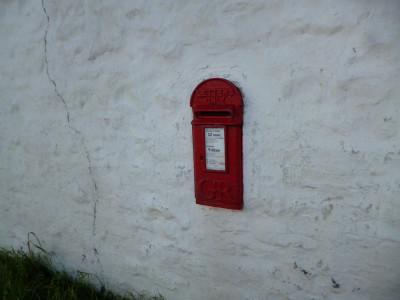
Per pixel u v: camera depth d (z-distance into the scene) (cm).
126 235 254
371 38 154
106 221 262
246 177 198
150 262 247
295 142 181
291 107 179
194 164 206
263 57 182
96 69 239
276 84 180
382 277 170
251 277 210
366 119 162
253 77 186
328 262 183
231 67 191
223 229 213
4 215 329
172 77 212
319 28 165
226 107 186
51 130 273
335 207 176
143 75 222
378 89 157
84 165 262
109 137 245
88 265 282
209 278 225
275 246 198
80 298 261
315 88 171
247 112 191
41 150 284
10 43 278
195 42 200
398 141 156
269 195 193
